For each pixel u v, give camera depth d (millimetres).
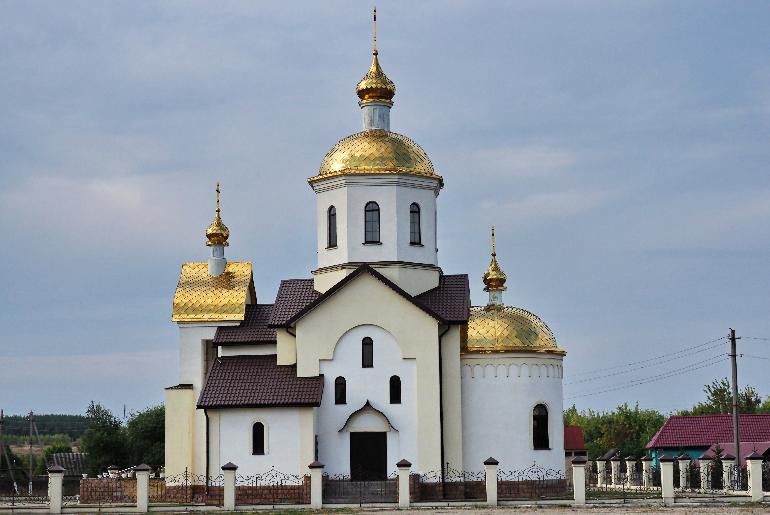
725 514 49281
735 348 67812
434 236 63344
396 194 62125
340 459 58625
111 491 61656
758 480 54875
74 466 109625
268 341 62156
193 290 65125
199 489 61406
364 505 53562
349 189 62219
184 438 62219
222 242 67188
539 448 59938
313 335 59531
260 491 57562
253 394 58500
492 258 65562
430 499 57875
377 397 59031
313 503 53375
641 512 49719
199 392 62812
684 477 68938
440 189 65125
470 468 59438
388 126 65562
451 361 59875
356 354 59438
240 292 64938
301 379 59156
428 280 62312
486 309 63344
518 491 59062
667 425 92375
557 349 61406
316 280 62969
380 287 59688
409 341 59219
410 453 58500
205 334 63656
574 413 127688
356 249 61812
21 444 160375
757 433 88062
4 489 80812
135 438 97250
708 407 116438
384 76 65438
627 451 111062
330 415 59000
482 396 60062
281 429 58031
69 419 169750
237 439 58156
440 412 58844
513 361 60219
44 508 54281
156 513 51812
